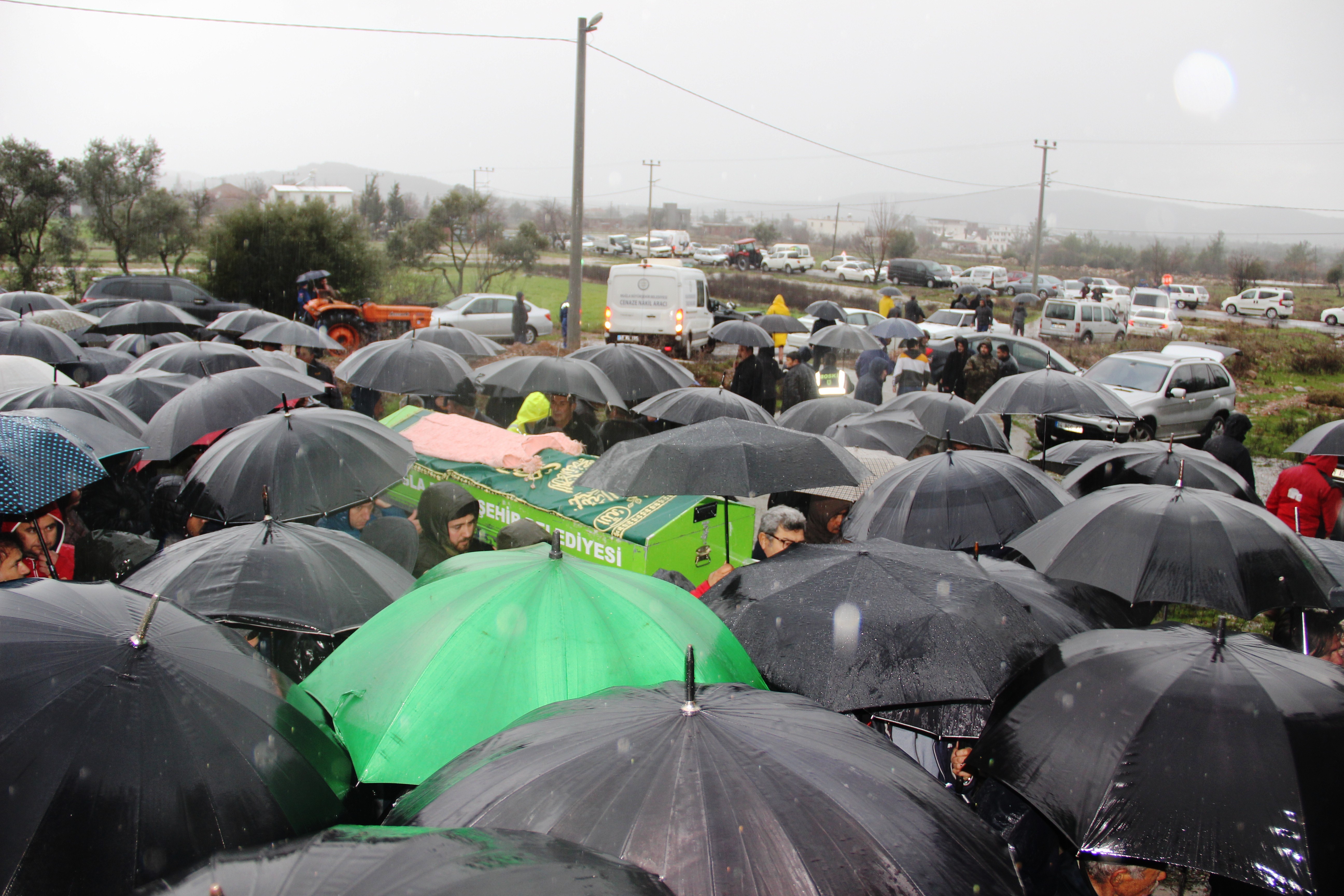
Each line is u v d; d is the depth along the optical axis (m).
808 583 3.61
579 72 19.52
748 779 2.05
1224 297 71.88
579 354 9.23
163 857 2.03
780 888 1.82
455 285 42.69
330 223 28.69
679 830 1.92
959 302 29.98
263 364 8.56
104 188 31.03
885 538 4.67
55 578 4.07
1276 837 2.30
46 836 1.96
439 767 2.72
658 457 4.98
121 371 9.38
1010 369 14.57
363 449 5.09
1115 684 2.75
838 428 7.33
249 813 2.20
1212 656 2.78
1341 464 7.60
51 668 2.24
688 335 23.06
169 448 5.73
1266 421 18.28
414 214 81.69
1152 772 2.46
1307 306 63.38
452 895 1.46
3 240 29.05
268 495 4.21
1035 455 14.10
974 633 3.22
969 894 1.92
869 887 1.86
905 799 2.14
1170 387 15.20
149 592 3.46
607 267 59.41
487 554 3.74
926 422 8.06
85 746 2.10
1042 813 2.55
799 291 47.56
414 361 8.05
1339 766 2.43
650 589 3.36
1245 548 3.72
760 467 4.89
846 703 3.05
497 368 7.82
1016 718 2.84
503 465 7.02
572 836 1.94
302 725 2.55
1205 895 3.98
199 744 2.23
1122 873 3.03
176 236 32.41
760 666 3.31
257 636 4.11
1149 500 4.05
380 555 4.09
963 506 4.97
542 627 3.03
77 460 4.05
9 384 6.52
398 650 3.03
